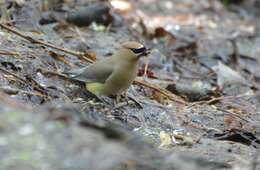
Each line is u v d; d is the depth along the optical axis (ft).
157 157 30.58
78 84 40.47
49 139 28.66
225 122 40.86
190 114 41.06
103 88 38.83
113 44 51.44
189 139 36.24
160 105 41.29
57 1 54.49
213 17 67.77
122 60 38.52
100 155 28.25
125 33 55.11
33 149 27.86
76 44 49.29
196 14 67.10
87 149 28.45
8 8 50.67
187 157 31.58
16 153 27.48
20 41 43.88
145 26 57.06
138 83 43.52
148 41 55.88
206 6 69.82
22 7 51.52
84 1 56.44
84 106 38.11
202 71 53.36
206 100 45.21
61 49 43.88
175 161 30.66
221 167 31.73
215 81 51.78
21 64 41.09
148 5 65.51
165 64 52.08
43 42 43.88
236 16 70.79
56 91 39.22
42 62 42.19
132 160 29.09
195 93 45.21
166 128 38.42
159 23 62.23
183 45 57.16
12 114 30.35
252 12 73.51
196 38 60.70
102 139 29.73
